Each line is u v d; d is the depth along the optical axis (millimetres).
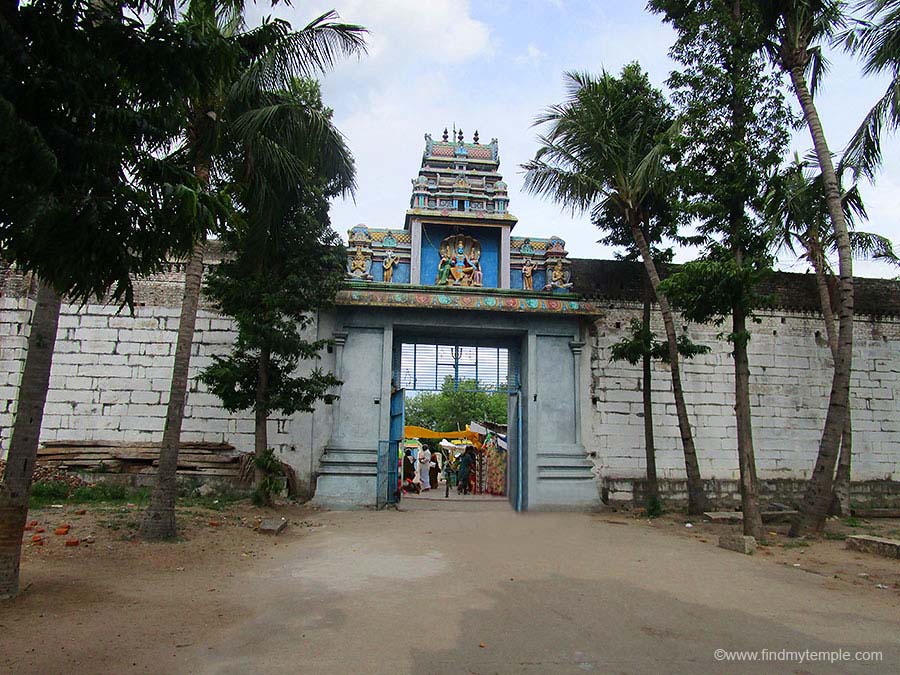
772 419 18078
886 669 5004
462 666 4844
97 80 4336
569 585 7625
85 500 13641
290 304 13672
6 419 14969
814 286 19047
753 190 12547
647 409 15969
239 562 8633
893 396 18812
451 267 17359
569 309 16938
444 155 18578
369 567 8445
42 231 4027
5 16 3994
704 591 7496
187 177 4574
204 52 4625
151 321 16344
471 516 14453
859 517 15828
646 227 16375
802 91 12312
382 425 16203
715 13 12703
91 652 4914
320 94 14555
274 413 16156
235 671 4625
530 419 16891
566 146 15195
